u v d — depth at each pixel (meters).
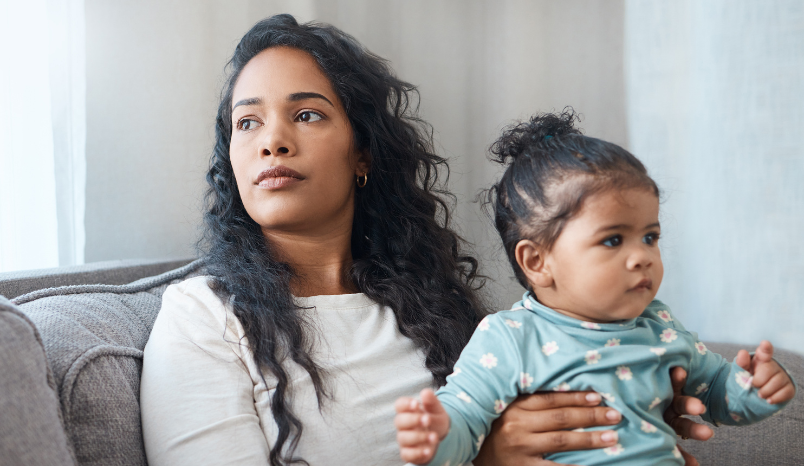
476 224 1.72
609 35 1.63
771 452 1.04
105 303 0.88
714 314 1.40
